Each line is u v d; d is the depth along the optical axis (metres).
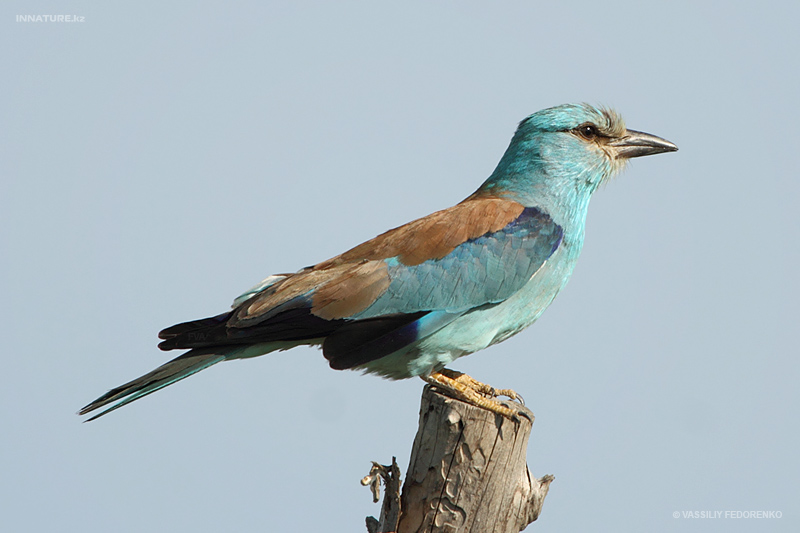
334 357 11.78
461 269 12.11
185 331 12.47
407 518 10.53
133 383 11.93
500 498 10.35
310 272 12.50
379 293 11.98
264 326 11.98
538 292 12.65
